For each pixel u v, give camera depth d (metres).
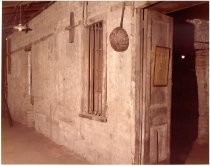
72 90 6.36
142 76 4.26
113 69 4.83
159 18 4.43
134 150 4.31
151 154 4.38
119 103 4.69
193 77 7.44
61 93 6.94
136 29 4.24
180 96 7.81
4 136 8.07
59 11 7.00
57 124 7.20
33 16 8.72
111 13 4.87
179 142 7.05
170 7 4.17
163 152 4.58
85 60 5.84
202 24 7.01
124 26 4.54
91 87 5.85
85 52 5.84
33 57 8.99
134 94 4.30
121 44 4.43
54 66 7.35
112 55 4.85
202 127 6.91
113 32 4.54
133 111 4.34
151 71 4.33
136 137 4.27
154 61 4.34
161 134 4.55
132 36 4.34
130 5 4.39
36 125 8.83
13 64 11.30
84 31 5.81
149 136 4.34
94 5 5.43
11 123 9.78
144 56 4.25
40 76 8.41
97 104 5.62
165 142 4.62
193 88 7.46
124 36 4.40
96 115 5.46
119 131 4.70
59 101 7.07
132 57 4.34
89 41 5.84
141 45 4.24
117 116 4.75
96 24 5.68
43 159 5.80
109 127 4.98
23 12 8.45
